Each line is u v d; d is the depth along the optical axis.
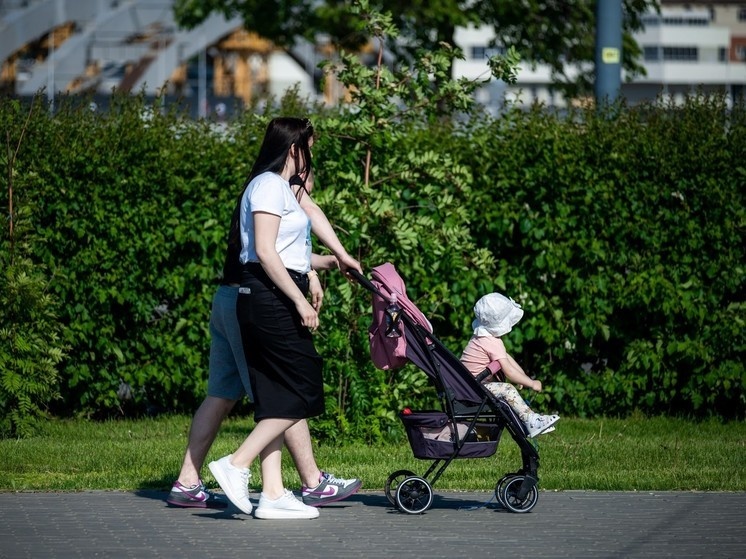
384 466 31.06
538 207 39.41
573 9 89.62
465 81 34.28
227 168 39.12
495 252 39.88
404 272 35.81
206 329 39.59
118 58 171.12
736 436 37.56
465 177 35.09
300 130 24.91
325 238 25.36
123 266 39.03
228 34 185.50
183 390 40.97
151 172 38.94
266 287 24.02
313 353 24.42
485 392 25.09
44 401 37.00
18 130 38.25
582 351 40.50
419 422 25.33
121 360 39.69
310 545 22.08
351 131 33.78
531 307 39.56
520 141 39.41
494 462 32.12
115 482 28.25
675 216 39.22
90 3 171.25
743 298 40.03
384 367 25.73
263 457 24.78
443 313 38.69
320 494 25.78
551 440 36.25
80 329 38.91
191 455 25.69
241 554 21.27
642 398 40.81
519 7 87.62
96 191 38.62
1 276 35.22
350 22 93.50
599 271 39.66
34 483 28.23
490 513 25.28
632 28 90.62
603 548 21.89
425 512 25.45
